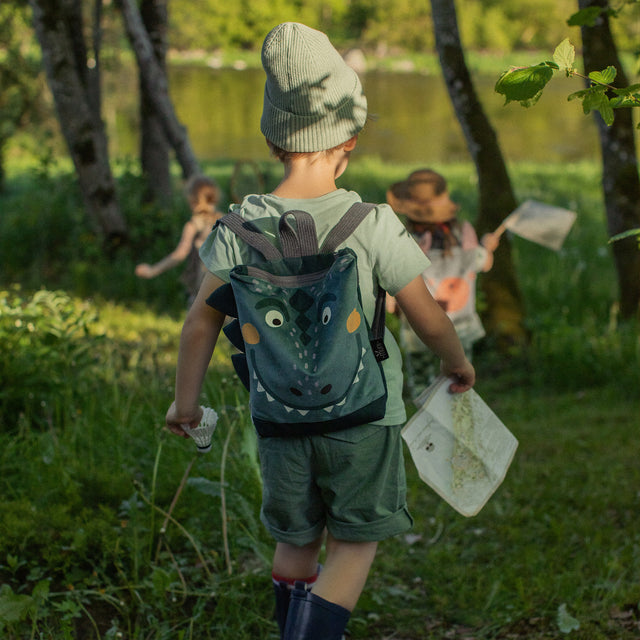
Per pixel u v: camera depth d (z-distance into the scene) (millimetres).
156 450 3701
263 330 1902
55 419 4203
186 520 3270
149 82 9586
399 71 60562
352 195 2059
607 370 6562
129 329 7695
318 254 1969
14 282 9805
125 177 11695
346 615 2086
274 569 2314
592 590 3006
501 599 2996
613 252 7484
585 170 22234
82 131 10219
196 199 6480
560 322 7367
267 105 2055
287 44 1983
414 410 5332
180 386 2123
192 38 66000
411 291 2014
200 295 2082
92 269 9867
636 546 3314
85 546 2941
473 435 2273
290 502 2100
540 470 4367
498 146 7430
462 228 4566
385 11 67438
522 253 11406
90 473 3463
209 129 32188
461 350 2139
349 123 2055
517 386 6711
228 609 2869
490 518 3762
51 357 4340
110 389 4594
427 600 3080
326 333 1890
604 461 4527
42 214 11078
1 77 15531
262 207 2057
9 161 21516
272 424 1975
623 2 2998
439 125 34750
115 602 2795
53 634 2592
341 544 2148
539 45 74125
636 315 7469
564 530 3547
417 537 3572
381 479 2072
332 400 1902
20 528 2982
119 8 9477
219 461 3525
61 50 9930
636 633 2713
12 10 14039
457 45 7293
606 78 1887
